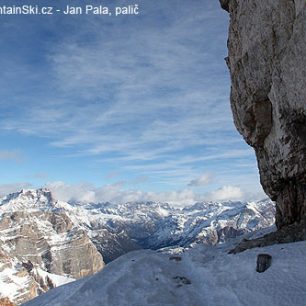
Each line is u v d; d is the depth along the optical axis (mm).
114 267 38844
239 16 54344
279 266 31094
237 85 56562
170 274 35469
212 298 30719
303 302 26297
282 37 45844
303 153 44531
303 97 42000
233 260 35281
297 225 42312
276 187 52219
